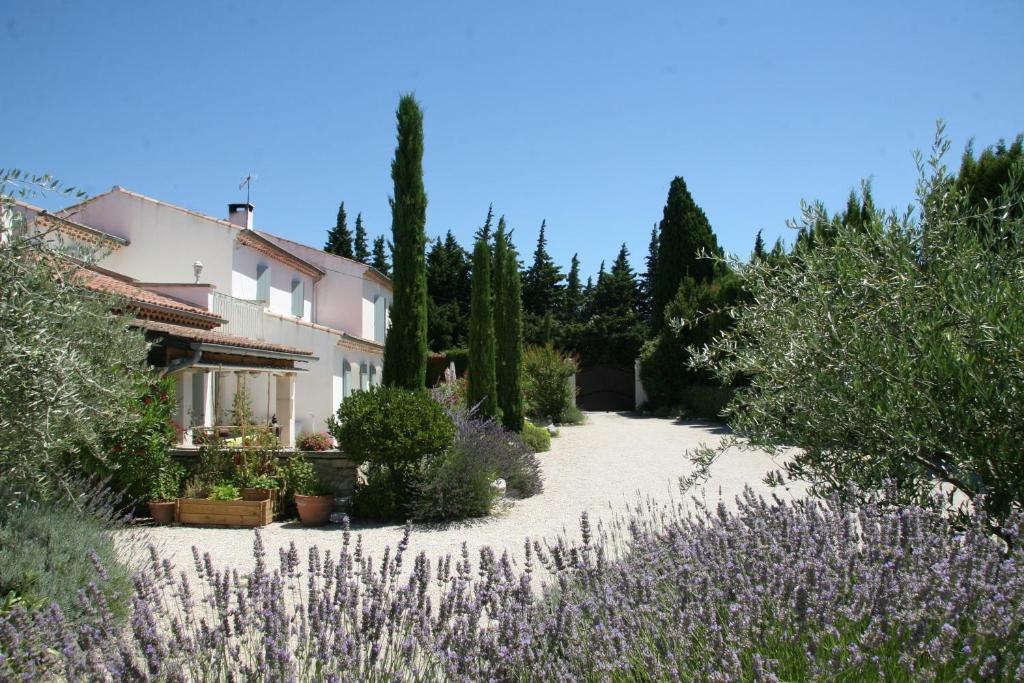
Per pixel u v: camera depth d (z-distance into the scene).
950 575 2.89
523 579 3.39
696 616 2.96
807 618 2.74
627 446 18.39
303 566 6.83
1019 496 3.71
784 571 2.97
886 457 4.15
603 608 3.21
